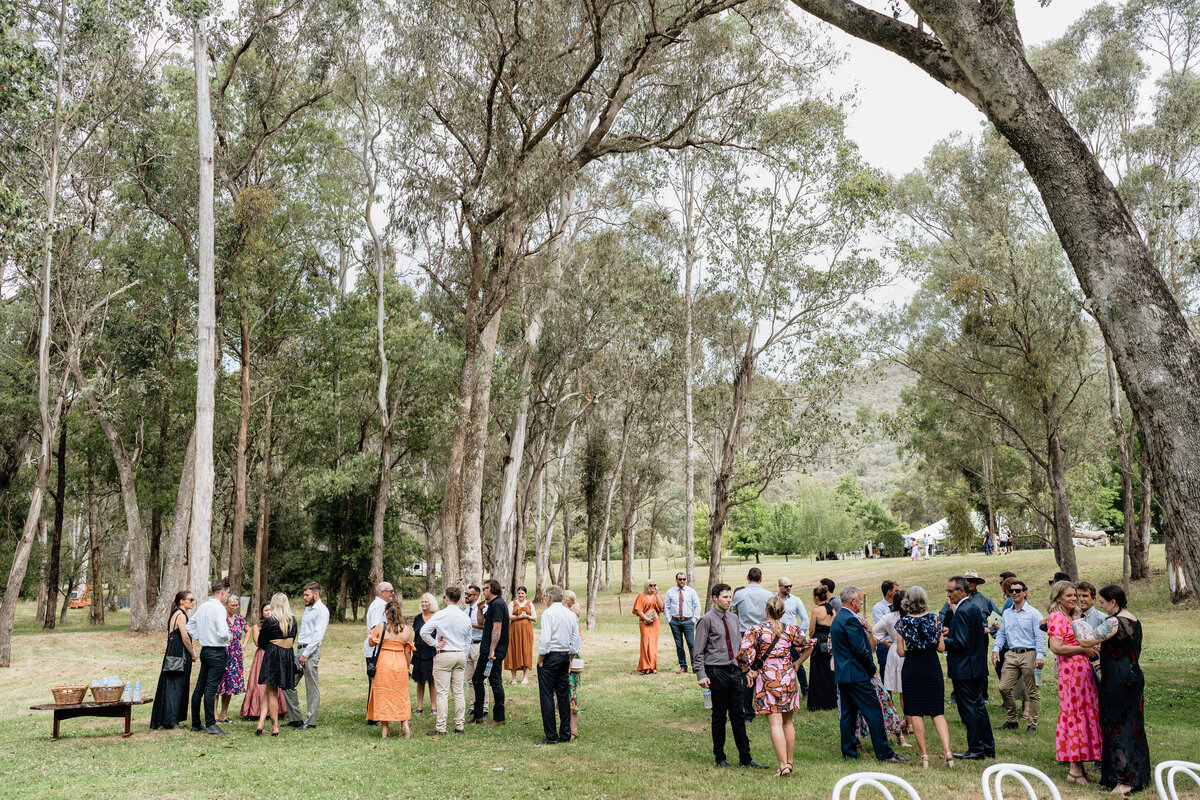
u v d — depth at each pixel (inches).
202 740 397.1
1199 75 1111.0
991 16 277.3
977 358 1173.7
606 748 375.6
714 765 338.6
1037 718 404.8
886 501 3703.3
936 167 1181.7
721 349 1197.7
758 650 323.6
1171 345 251.6
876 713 344.8
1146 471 1210.6
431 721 457.1
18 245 721.0
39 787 298.8
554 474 1824.6
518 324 1267.2
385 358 1419.8
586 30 764.6
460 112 829.2
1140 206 1051.9
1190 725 425.4
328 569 1496.1
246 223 1047.6
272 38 1061.1
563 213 1149.7
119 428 1298.0
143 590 1147.9
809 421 1015.6
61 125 842.2
